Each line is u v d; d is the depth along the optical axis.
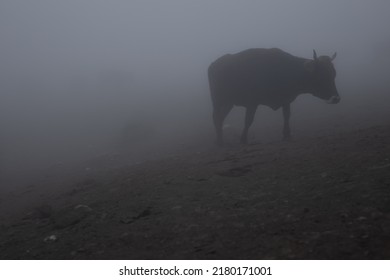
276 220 5.08
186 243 4.93
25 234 6.51
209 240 4.90
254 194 6.16
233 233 4.96
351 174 6.23
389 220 4.55
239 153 9.45
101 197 7.62
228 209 5.72
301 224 4.85
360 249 4.16
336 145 8.33
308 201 5.50
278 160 7.89
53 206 8.12
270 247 4.49
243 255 4.45
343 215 4.86
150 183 7.73
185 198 6.48
